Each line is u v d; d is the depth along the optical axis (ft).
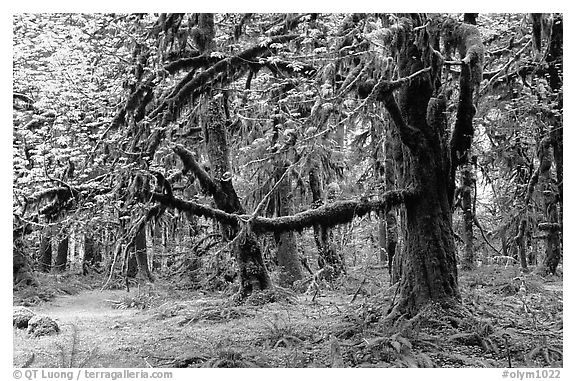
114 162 49.34
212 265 71.82
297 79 45.91
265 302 56.95
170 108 51.29
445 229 42.27
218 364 34.94
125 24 53.21
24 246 76.02
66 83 52.44
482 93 55.31
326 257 75.31
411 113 42.24
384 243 84.07
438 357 34.71
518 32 56.80
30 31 53.16
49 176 48.24
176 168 60.70
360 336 39.06
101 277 94.32
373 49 38.93
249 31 57.21
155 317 55.77
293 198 69.97
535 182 73.00
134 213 52.54
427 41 40.78
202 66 53.47
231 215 50.78
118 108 52.13
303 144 43.16
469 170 76.69
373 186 57.93
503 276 63.82
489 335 37.24
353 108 45.19
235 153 64.49
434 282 41.19
